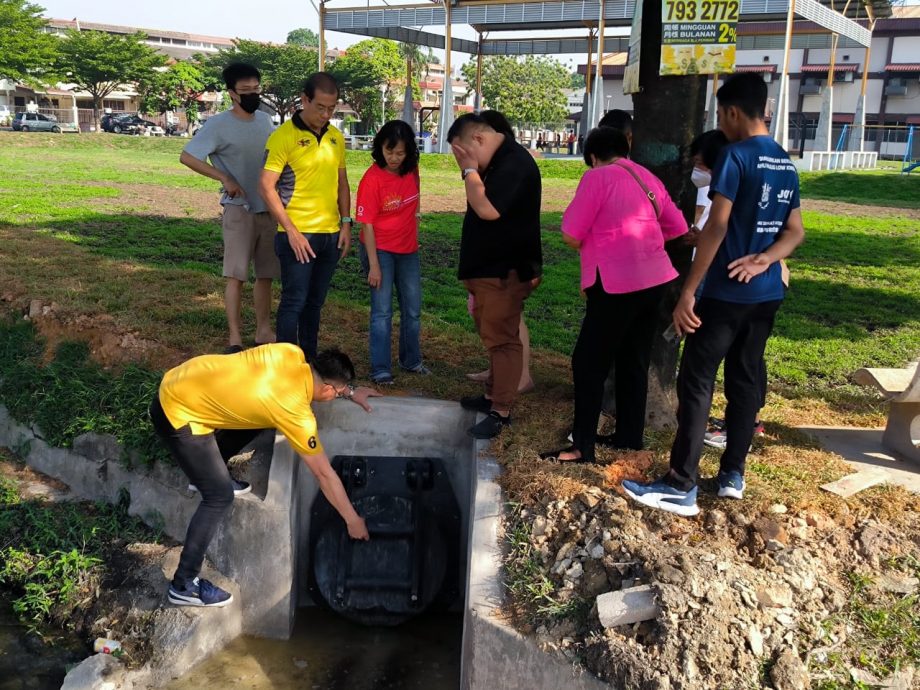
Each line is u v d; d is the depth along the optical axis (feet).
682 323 13.05
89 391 20.42
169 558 16.81
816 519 13.85
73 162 95.35
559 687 12.46
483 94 214.48
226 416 14.40
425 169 108.58
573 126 226.79
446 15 112.27
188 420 14.40
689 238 16.63
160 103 208.44
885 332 29.68
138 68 191.72
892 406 17.07
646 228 14.16
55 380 21.33
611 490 14.32
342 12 115.03
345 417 17.30
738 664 11.77
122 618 15.97
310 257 18.31
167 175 83.61
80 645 15.93
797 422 19.13
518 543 13.99
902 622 12.53
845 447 17.38
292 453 16.42
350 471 16.97
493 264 15.75
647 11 16.10
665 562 12.62
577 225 14.28
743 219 12.88
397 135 18.29
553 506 14.19
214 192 69.67
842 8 114.42
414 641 16.29
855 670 12.03
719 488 14.32
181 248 39.91
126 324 22.90
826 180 95.55
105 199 59.62
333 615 17.01
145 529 18.17
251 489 16.43
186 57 282.56
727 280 13.06
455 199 70.85
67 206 54.03
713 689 11.53
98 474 19.44
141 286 27.17
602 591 12.89
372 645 16.14
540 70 215.31
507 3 107.76
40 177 74.28
